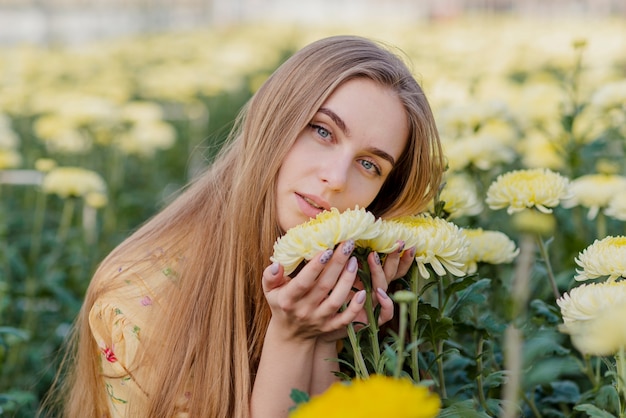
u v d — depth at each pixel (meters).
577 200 2.13
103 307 1.54
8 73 6.76
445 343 1.60
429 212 1.67
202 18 20.25
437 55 6.84
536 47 6.44
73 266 3.19
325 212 1.25
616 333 1.10
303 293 1.25
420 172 1.54
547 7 16.38
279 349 1.36
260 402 1.38
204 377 1.47
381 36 9.40
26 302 2.79
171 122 6.20
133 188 4.88
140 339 1.51
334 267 1.23
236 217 1.48
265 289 1.31
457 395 1.62
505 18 13.66
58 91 5.66
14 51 8.30
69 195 3.01
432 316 1.36
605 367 1.79
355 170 1.44
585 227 2.53
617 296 1.20
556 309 1.59
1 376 2.39
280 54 9.75
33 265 2.93
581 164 2.78
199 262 1.53
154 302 1.54
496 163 2.36
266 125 1.46
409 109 1.47
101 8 18.34
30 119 5.41
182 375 1.47
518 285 1.19
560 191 1.59
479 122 2.73
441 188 1.63
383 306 1.28
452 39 7.12
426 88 3.44
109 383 1.54
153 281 1.56
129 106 4.49
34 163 4.10
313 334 1.33
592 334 1.13
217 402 1.45
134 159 5.04
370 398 0.82
